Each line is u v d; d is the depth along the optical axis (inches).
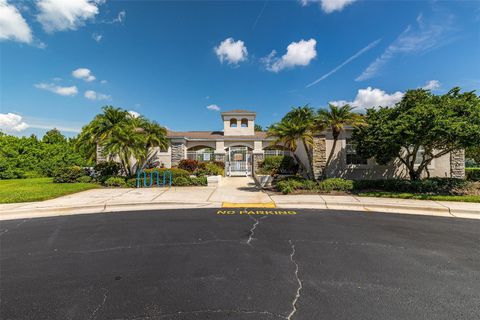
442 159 543.2
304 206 338.6
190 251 177.3
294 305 112.3
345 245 189.5
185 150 862.5
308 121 443.2
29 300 117.1
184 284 131.3
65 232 222.8
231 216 281.7
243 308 110.0
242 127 984.3
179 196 406.3
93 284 131.7
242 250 179.2
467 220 265.7
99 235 213.9
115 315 105.5
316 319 102.3
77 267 152.2
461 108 377.4
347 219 268.5
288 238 205.2
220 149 905.5
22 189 455.5
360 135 493.7
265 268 150.1
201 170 690.2
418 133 380.5
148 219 269.0
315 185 447.2
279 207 333.1
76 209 320.2
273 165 776.3
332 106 437.4
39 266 153.9
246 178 754.8
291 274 142.6
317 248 183.2
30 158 807.7
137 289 126.4
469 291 124.9
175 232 221.9
